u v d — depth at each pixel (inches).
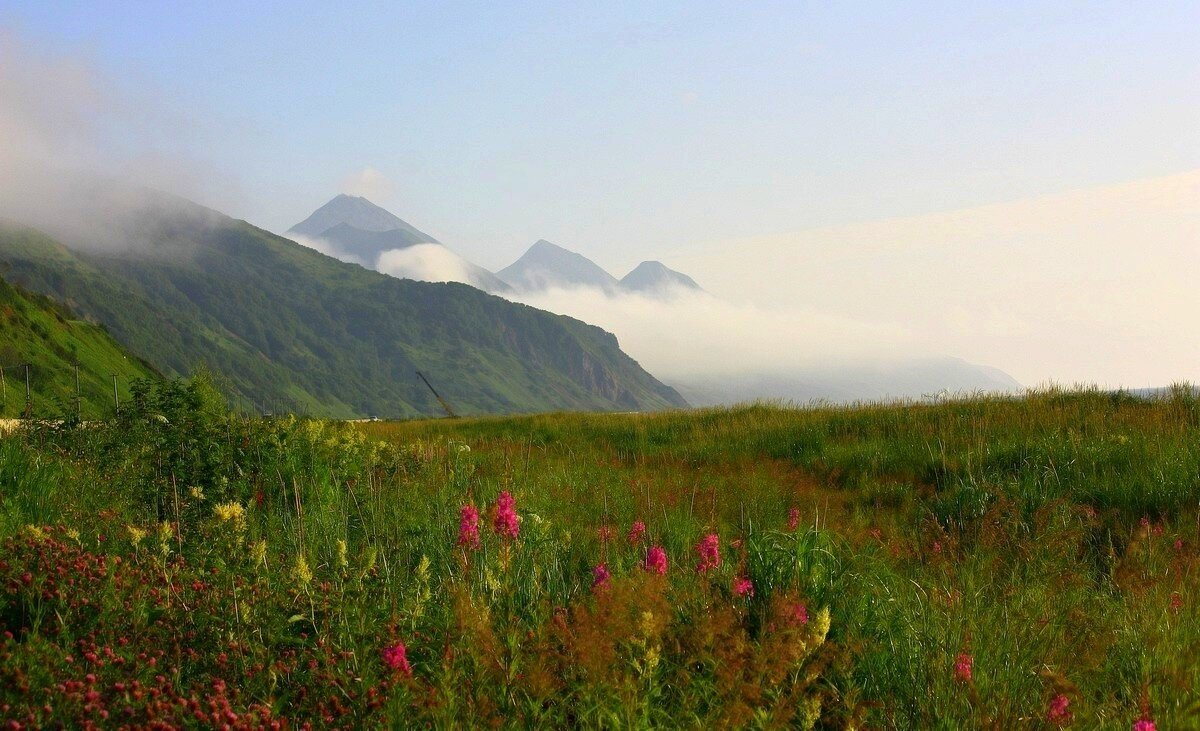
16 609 164.9
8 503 239.6
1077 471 443.5
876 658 179.3
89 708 122.2
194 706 129.3
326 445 398.0
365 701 140.3
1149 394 695.1
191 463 340.5
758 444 711.7
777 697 136.9
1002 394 819.4
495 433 940.0
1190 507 370.3
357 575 175.9
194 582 181.5
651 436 848.3
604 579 187.5
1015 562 247.6
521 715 132.9
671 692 147.7
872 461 561.0
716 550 212.2
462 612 144.6
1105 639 184.1
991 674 165.0
